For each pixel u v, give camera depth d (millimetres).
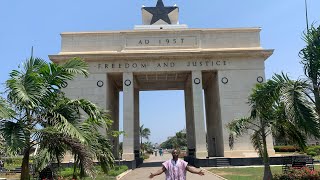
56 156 11375
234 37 36531
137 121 42750
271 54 34844
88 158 10508
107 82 34938
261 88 13719
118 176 22047
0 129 9703
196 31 36375
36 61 11547
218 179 20594
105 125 12797
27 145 10414
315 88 11836
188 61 35000
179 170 8055
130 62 34844
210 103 41125
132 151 32844
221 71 34844
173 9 40656
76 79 34188
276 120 14867
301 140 14500
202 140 33344
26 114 10812
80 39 36000
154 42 36062
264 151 16641
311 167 19766
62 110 10844
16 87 10398
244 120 17297
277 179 16250
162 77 39438
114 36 36125
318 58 12055
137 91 43938
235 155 32531
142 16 40531
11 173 25891
